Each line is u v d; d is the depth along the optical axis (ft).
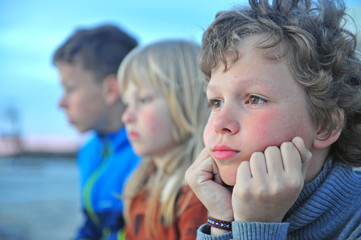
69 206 23.90
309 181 3.36
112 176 7.54
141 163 6.51
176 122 5.59
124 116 5.73
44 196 27.73
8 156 56.75
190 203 5.08
